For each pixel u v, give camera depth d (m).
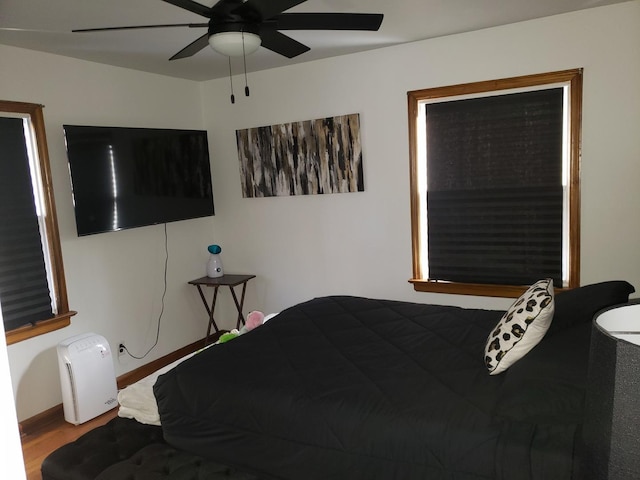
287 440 1.97
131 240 3.94
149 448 2.15
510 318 2.00
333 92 3.96
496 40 3.32
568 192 3.28
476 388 1.92
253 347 2.52
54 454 2.15
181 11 2.59
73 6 2.48
